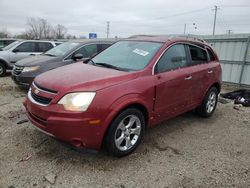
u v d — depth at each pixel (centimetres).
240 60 1066
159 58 448
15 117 541
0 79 1095
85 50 827
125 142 396
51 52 862
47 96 358
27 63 774
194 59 542
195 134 509
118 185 332
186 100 512
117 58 471
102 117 352
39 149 407
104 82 368
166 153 421
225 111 677
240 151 446
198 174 366
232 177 364
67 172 352
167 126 543
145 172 363
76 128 342
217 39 1130
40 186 322
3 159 375
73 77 380
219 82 620
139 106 407
